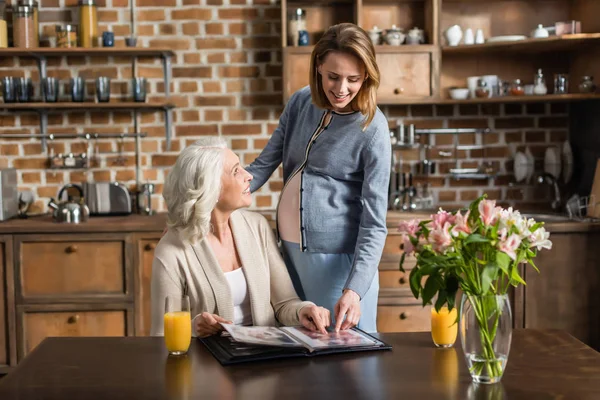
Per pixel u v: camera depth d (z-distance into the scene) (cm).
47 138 429
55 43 425
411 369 171
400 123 436
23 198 416
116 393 156
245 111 432
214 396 154
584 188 417
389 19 426
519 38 399
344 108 240
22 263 378
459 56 430
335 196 247
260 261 229
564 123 436
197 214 211
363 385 160
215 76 430
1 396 155
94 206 407
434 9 403
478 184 439
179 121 432
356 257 231
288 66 403
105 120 431
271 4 425
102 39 413
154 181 434
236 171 221
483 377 161
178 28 426
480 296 161
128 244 379
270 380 163
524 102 429
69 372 170
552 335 202
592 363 176
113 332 383
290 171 262
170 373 168
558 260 376
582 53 412
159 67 429
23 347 380
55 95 404
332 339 192
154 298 215
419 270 165
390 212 403
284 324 223
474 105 435
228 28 427
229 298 217
